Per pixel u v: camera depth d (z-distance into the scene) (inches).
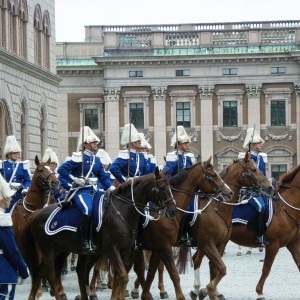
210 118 3858.3
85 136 898.7
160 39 3905.0
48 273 858.1
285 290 1072.8
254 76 3841.0
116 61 3848.4
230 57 3821.4
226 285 1133.1
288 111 3843.5
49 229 850.8
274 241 962.1
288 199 979.9
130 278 1235.9
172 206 816.9
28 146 2325.3
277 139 3838.6
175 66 3868.1
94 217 834.2
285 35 3880.4
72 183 872.3
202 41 3902.6
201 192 904.3
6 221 608.7
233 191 939.3
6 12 2169.0
